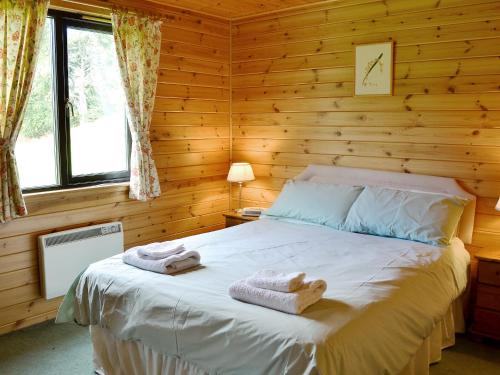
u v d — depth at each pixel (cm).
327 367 173
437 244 304
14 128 304
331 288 226
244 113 470
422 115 361
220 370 200
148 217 411
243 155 476
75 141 363
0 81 300
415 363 251
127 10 364
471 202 336
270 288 206
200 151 452
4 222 306
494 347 307
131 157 384
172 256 252
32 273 333
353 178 393
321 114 416
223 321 200
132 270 256
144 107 381
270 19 438
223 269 255
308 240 317
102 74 376
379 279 240
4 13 293
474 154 340
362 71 385
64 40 344
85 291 263
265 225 362
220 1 396
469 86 337
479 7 328
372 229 330
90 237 355
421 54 356
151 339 226
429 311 242
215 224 477
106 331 258
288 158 443
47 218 338
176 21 415
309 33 414
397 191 340
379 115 382
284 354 179
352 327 191
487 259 301
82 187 362
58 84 344
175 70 420
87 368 283
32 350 304
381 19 373
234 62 470
